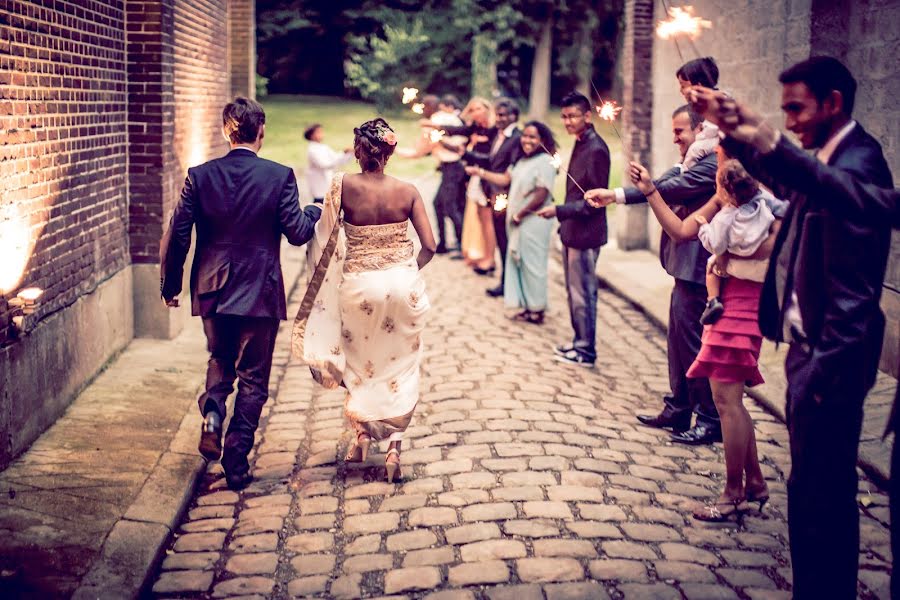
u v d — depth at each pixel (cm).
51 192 566
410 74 3344
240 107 492
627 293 972
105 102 680
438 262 1172
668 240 554
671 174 534
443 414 591
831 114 321
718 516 445
